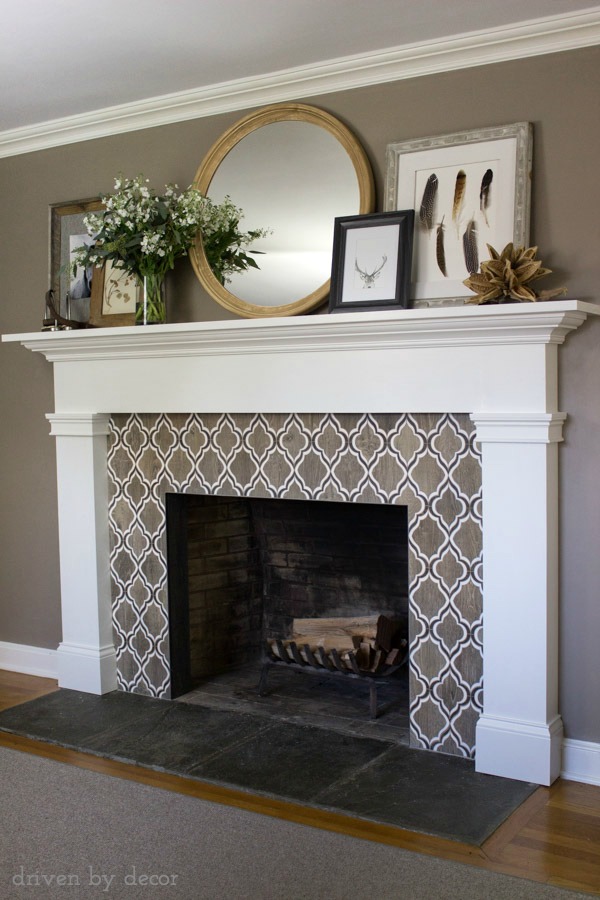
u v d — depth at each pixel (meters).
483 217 3.05
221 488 3.54
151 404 3.61
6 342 4.16
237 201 3.52
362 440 3.22
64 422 3.84
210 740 3.29
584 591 2.96
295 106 3.40
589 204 2.91
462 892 2.31
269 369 3.33
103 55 3.19
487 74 3.05
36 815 2.75
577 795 2.85
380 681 3.87
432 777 2.95
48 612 4.15
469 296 3.07
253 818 2.71
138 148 3.80
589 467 2.93
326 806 2.75
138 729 3.41
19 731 3.40
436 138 3.13
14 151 4.11
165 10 2.82
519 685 2.94
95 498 3.80
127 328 3.46
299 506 3.98
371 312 2.95
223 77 3.43
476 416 2.93
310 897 2.29
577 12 2.84
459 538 3.06
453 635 3.09
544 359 2.84
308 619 3.73
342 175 3.31
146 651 3.79
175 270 3.72
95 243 3.87
